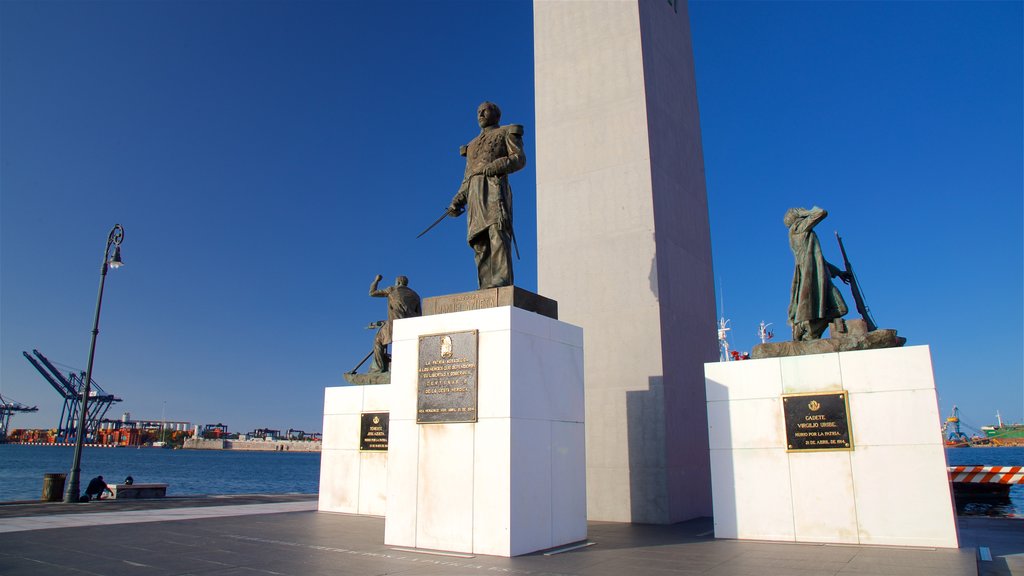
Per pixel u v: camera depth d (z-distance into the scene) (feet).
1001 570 28.99
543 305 37.83
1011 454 497.05
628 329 56.08
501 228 38.01
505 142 39.91
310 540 36.27
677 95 66.95
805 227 41.52
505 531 31.37
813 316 40.34
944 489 33.91
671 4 69.92
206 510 54.03
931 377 35.01
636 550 33.99
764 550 33.83
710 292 66.13
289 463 486.38
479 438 32.99
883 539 34.76
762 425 38.70
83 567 27.32
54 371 478.18
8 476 241.14
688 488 54.75
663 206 59.31
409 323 36.76
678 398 55.67
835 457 36.52
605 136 61.05
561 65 65.46
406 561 29.73
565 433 36.73
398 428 35.76
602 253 58.95
